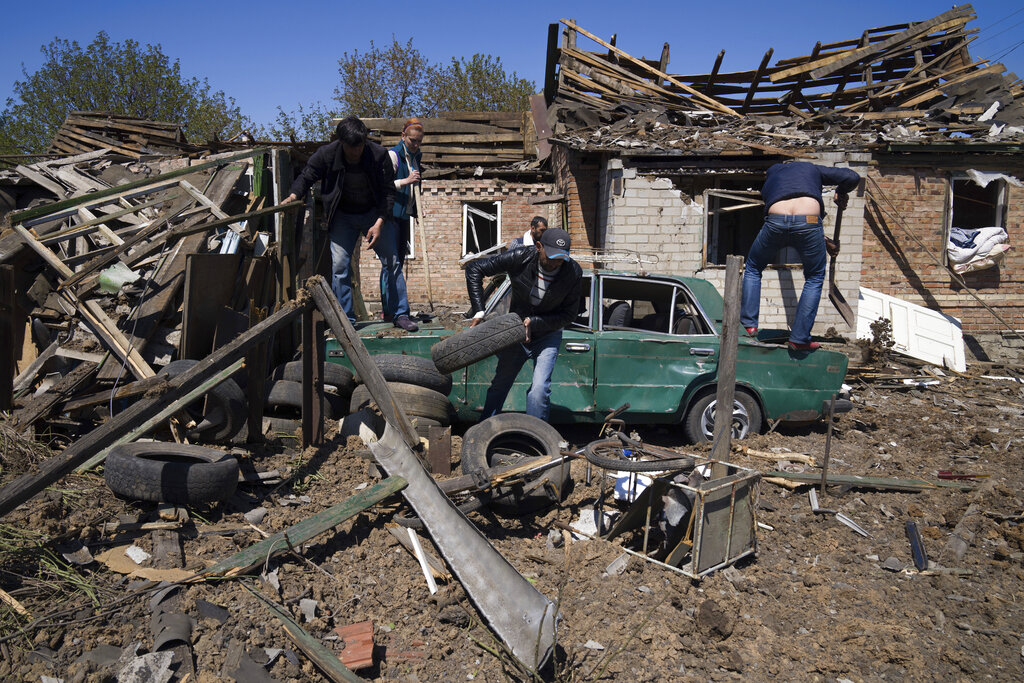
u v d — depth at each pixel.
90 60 28.56
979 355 11.30
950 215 11.12
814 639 3.76
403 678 3.19
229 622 3.21
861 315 10.11
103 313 5.07
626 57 14.20
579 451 4.55
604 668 3.27
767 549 4.56
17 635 2.92
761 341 6.74
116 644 3.00
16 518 3.59
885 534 4.82
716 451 4.41
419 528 4.16
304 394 4.96
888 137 10.94
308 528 3.84
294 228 7.31
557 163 13.80
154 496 3.87
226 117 29.94
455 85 32.31
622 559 4.17
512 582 3.62
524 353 5.35
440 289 15.25
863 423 7.10
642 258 10.15
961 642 3.83
